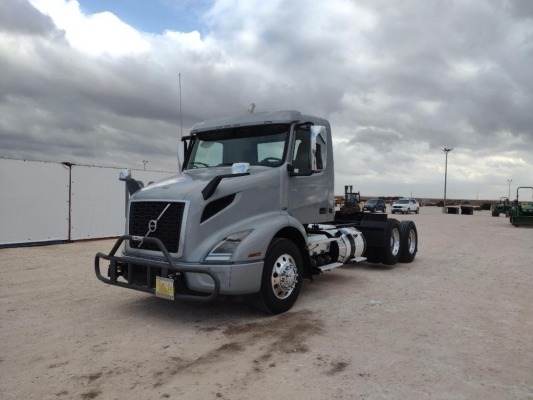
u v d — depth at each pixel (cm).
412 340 464
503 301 636
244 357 416
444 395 338
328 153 708
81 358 414
